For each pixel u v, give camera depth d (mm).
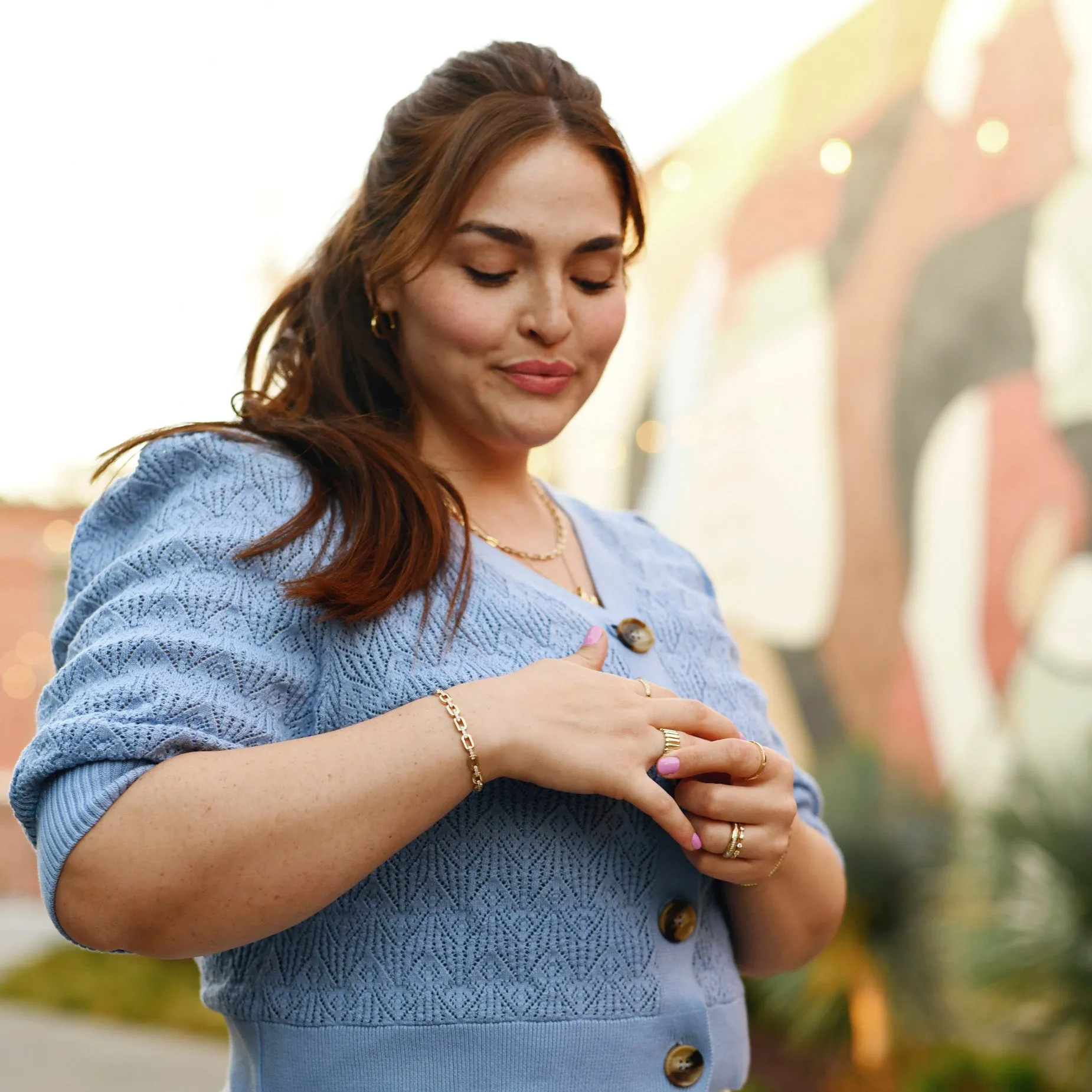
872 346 5734
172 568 1164
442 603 1219
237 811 1026
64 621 1235
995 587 5035
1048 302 4898
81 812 1022
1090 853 3725
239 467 1241
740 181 6684
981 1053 4168
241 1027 1195
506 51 1341
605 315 1321
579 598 1332
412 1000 1124
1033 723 4809
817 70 6176
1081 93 4816
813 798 1516
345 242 1421
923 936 4156
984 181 5219
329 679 1184
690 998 1207
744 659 6410
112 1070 5164
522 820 1160
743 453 6516
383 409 1432
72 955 7723
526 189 1260
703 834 1179
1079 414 4738
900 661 5488
